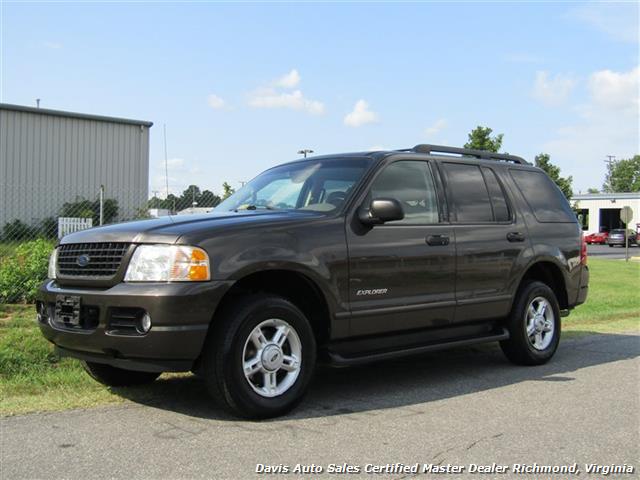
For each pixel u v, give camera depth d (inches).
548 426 185.0
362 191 217.0
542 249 275.4
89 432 172.7
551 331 281.6
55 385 220.4
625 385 238.5
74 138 979.3
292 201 228.1
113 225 199.2
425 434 175.8
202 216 202.5
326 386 234.8
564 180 1658.5
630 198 2511.1
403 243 221.8
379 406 205.2
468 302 243.0
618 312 455.2
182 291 172.1
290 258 191.0
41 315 204.2
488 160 275.3
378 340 220.2
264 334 189.5
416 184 236.7
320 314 205.6
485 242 250.8
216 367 178.5
